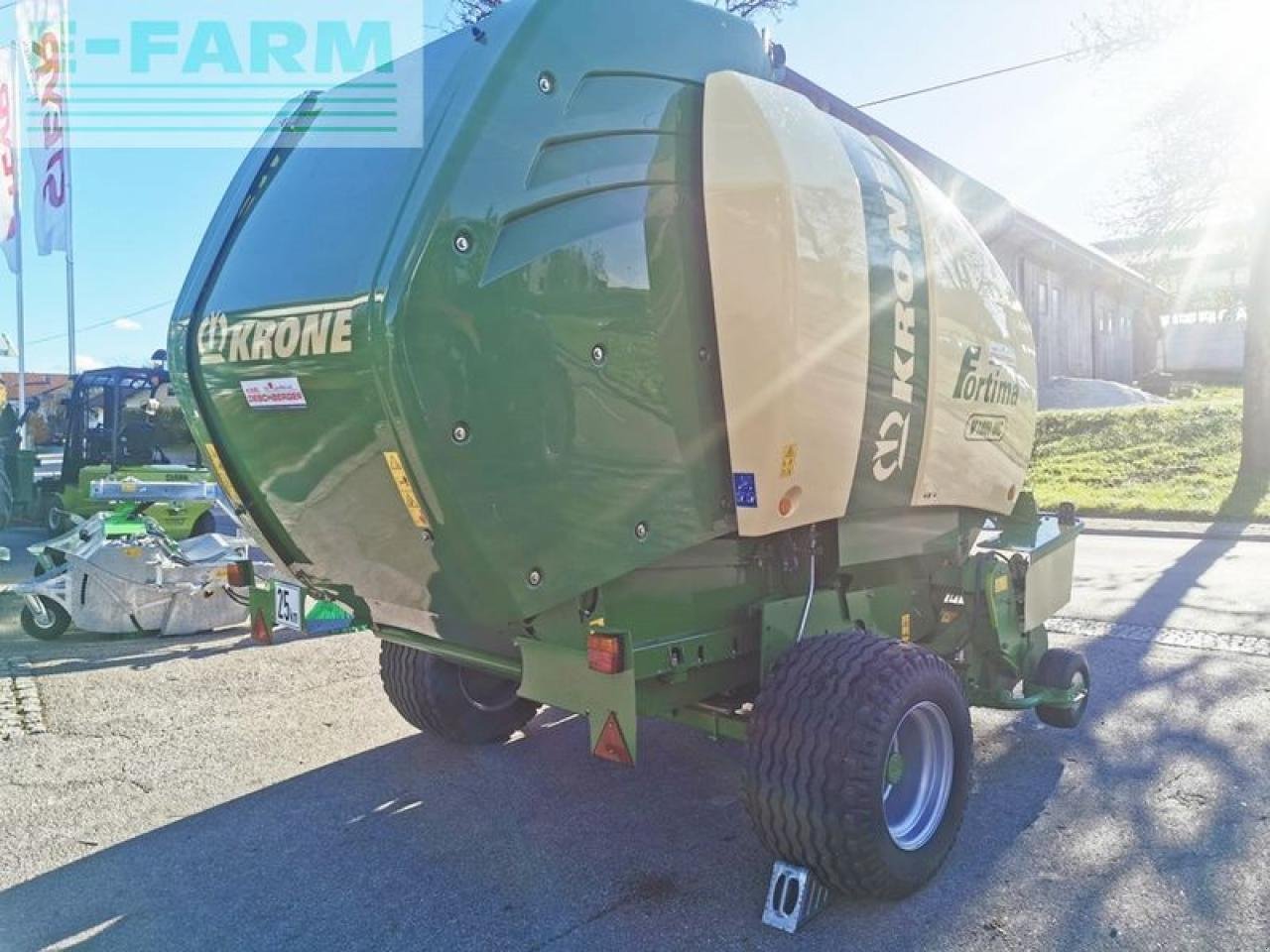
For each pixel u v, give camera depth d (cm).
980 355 445
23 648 721
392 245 259
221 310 320
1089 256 2955
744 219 321
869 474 378
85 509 1332
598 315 295
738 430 331
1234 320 4231
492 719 495
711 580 354
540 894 347
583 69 295
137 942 321
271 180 333
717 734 366
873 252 367
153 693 598
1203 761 456
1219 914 319
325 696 593
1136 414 1995
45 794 443
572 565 300
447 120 269
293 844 392
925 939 310
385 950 312
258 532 364
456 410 265
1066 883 345
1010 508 513
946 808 352
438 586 310
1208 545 1170
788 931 315
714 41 346
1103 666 619
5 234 2014
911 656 335
